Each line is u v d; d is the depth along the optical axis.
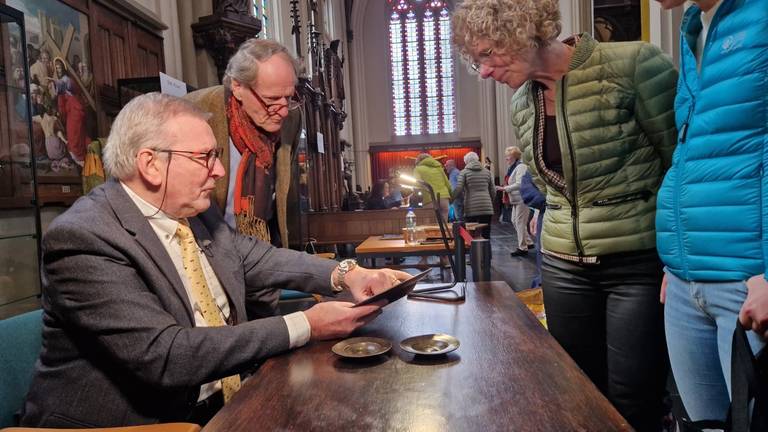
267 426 0.92
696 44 1.37
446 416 0.92
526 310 1.61
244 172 2.15
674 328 1.47
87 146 3.96
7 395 1.35
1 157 2.52
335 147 15.65
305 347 1.36
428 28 28.75
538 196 4.10
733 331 1.23
